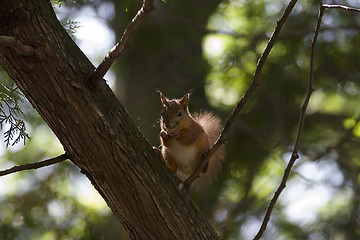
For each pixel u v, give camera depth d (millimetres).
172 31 14094
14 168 5523
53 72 5090
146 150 5602
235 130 13680
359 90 13984
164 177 5668
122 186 5453
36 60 5027
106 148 5316
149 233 5648
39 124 12578
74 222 12719
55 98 5152
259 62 5629
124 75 13656
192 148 7371
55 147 13297
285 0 14000
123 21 13438
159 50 14031
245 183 13758
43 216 12562
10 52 5000
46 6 5191
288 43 13875
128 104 13266
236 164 13641
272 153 13734
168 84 13680
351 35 13852
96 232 12648
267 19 14078
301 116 6242
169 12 14141
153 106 13250
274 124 13781
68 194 13000
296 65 13820
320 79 13875
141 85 13570
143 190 5492
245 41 14188
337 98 14805
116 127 5363
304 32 13453
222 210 14117
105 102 5328
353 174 13930
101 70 5125
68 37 5305
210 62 14484
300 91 13898
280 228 13633
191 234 5695
